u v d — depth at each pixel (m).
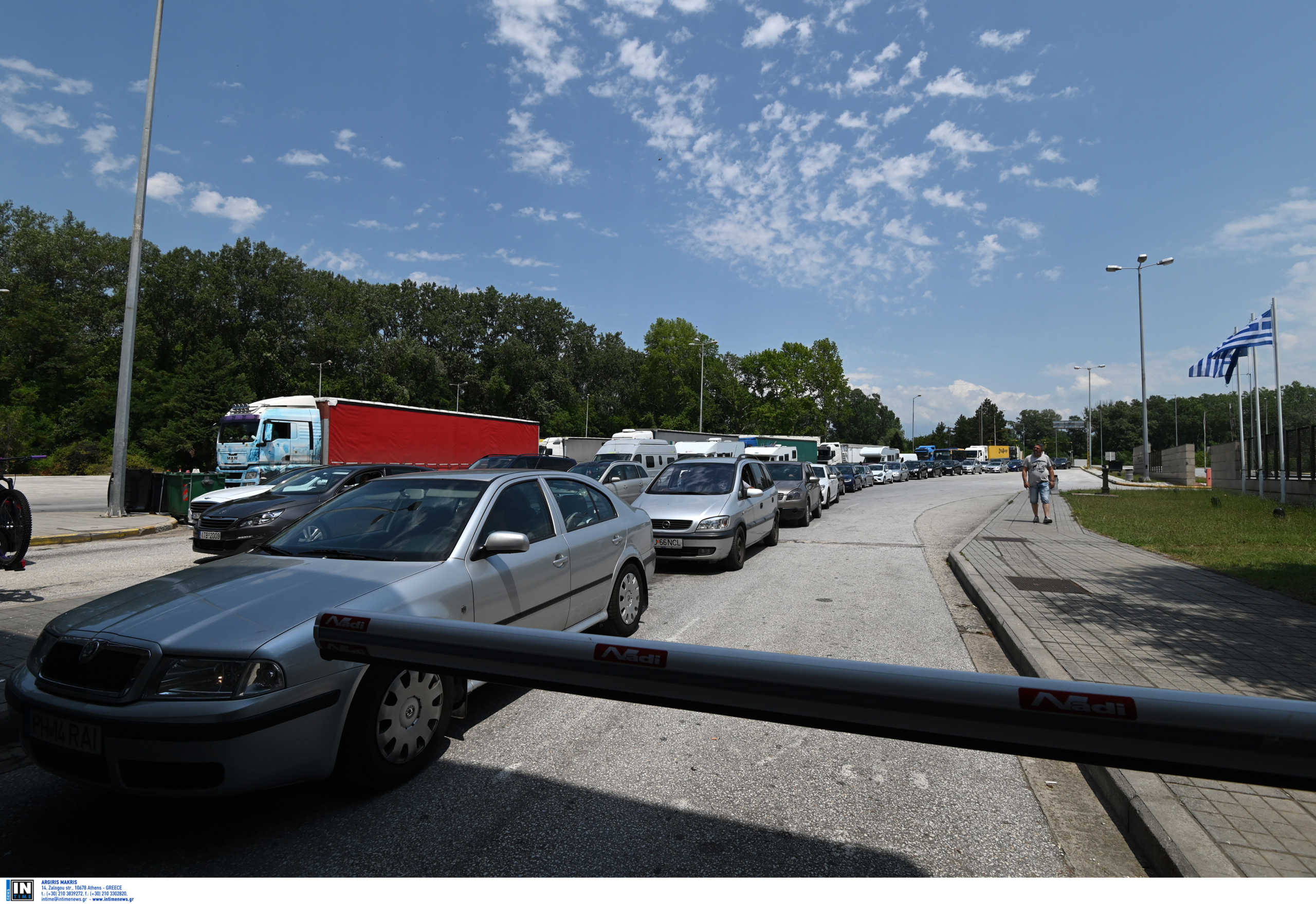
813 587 8.27
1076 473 58.78
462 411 77.38
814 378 71.25
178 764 2.61
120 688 2.69
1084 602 6.72
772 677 1.83
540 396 79.06
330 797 3.10
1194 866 2.44
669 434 32.41
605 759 3.55
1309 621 5.91
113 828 2.83
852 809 3.06
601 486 5.71
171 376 59.09
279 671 2.72
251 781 2.66
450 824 2.88
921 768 3.50
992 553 10.37
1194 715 1.51
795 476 16.34
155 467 50.06
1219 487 30.62
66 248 64.38
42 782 3.22
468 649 2.17
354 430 20.42
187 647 2.71
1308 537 11.50
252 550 3.96
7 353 57.06
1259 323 18.67
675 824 2.91
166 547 11.46
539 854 2.66
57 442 52.97
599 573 5.08
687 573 9.23
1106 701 1.56
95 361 58.34
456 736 3.82
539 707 4.29
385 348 71.00
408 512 4.06
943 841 2.81
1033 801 3.16
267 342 64.19
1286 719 1.44
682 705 1.95
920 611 6.96
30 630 5.63
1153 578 8.05
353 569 3.43
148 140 16.03
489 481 4.37
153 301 62.19
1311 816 2.78
